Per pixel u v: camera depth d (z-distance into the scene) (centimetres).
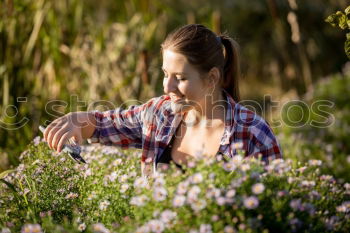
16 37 627
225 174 296
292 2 880
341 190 360
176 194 286
